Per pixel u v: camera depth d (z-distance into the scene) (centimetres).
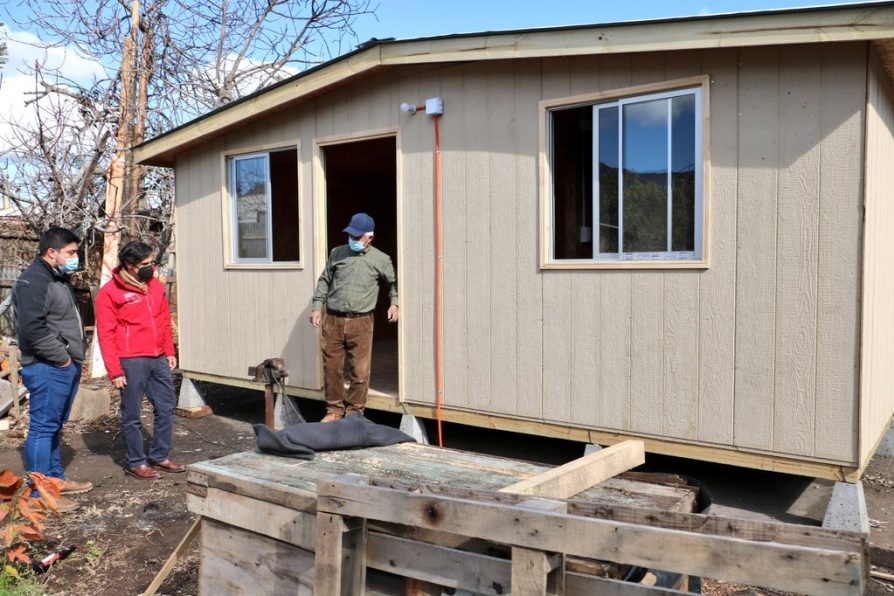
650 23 411
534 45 460
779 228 395
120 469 560
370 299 544
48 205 1074
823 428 387
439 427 551
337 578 218
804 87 385
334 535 220
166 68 1288
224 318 710
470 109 517
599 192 464
